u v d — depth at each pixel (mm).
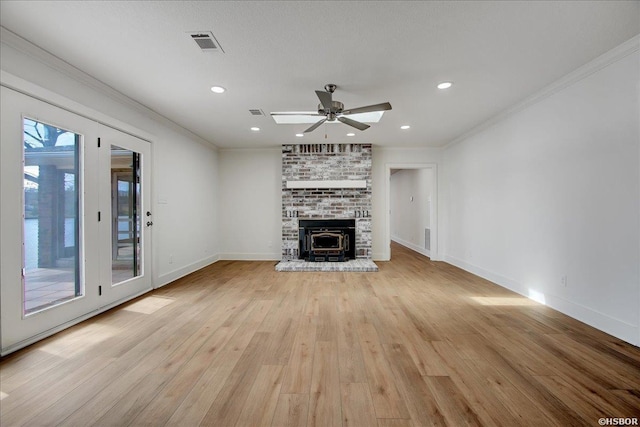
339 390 1685
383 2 1763
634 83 2217
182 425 1410
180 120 4117
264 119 4059
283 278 4441
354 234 5656
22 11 1826
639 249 2207
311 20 1935
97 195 2918
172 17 1897
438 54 2359
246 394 1646
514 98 3307
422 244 6727
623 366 1930
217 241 5969
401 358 2047
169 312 2971
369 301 3328
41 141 2385
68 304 2582
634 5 1791
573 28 2025
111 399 1596
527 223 3428
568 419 1447
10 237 2123
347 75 2723
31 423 1413
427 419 1451
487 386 1720
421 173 6766
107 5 1775
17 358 2033
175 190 4395
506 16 1895
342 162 5633
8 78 2080
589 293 2619
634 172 2232
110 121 3057
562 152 2893
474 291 3727
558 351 2141
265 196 5988
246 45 2232
